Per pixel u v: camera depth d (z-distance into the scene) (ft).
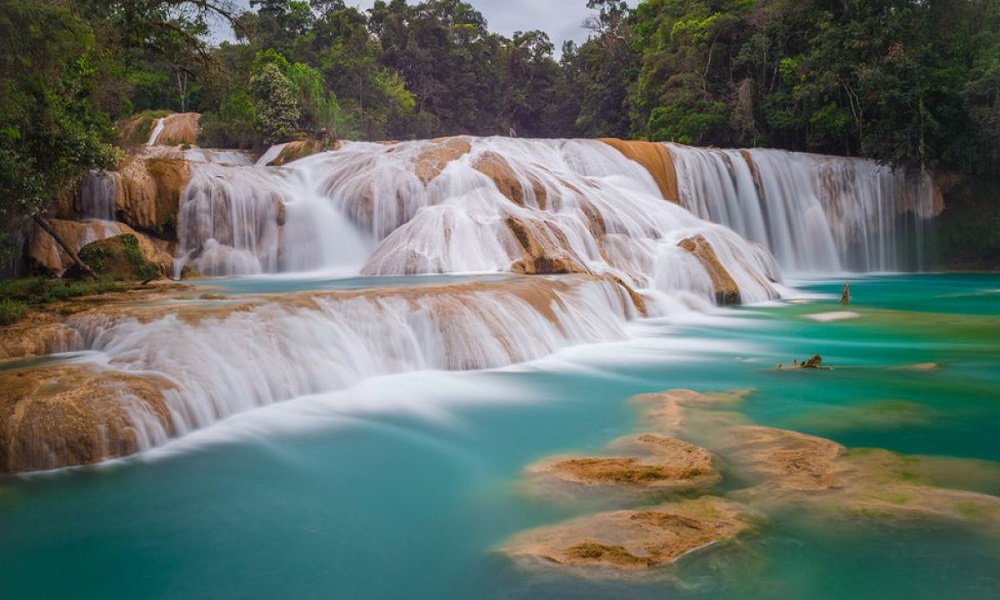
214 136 142.00
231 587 19.40
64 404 28.37
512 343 46.14
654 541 20.40
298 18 252.83
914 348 51.78
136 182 78.28
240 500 24.98
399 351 42.04
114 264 65.57
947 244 131.54
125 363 33.12
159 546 21.74
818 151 147.43
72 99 66.69
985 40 129.39
